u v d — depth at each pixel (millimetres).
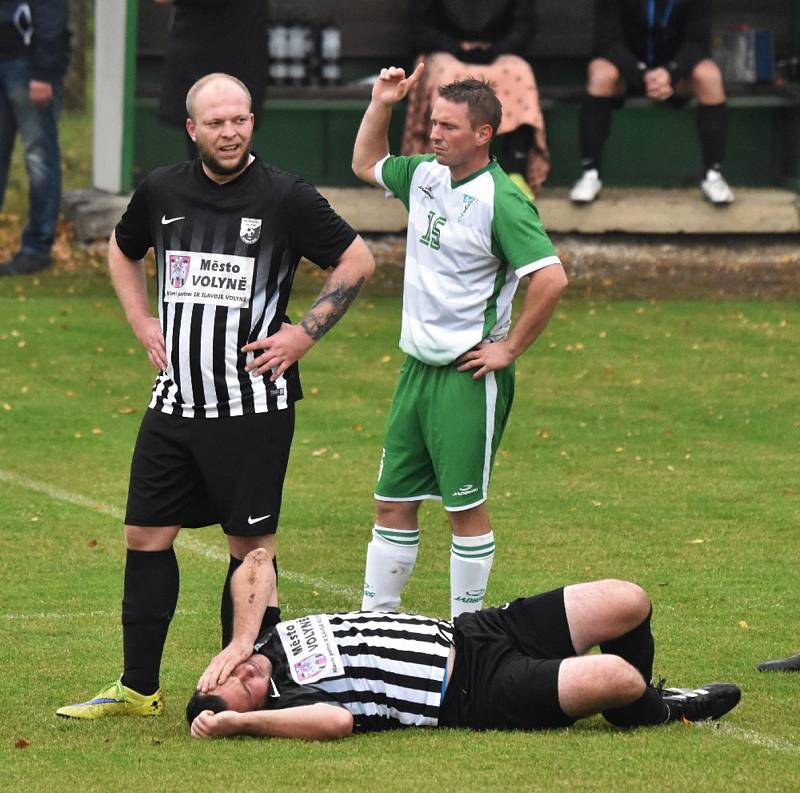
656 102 50531
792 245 50656
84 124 68938
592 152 49844
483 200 19531
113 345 40000
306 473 30312
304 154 53594
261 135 53344
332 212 17531
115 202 50188
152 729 16891
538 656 16844
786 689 18438
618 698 16234
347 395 36344
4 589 23078
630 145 54500
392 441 20328
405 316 20172
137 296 18031
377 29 54500
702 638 20609
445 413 19797
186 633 21031
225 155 16859
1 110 46406
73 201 51125
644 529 26391
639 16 48969
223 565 24656
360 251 17641
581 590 16922
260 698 16359
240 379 17297
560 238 50406
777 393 36656
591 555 24844
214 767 15094
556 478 29859
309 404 35562
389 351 40156
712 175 50219
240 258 17203
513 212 19438
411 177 20266
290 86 52375
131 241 17906
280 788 14414
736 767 15188
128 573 17641
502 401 20109
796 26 54562
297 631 16688
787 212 50375
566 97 52406
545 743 15922
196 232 17203
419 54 48500
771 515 27297
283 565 24516
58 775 14945
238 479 17375
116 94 50906
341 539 26000
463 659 16672
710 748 15836
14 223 52719
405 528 20469
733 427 33875
